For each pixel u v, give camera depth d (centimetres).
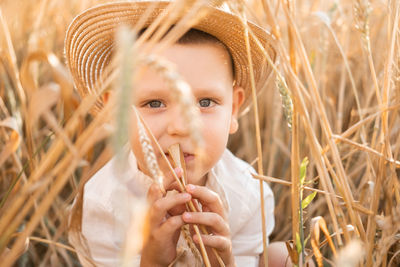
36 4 230
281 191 212
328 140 102
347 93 224
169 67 45
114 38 147
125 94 36
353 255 58
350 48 242
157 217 120
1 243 76
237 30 142
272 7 99
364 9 111
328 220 162
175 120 123
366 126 162
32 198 74
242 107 182
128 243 50
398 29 120
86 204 149
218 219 122
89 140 66
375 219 105
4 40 157
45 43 211
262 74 165
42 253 176
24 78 100
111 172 153
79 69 159
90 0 255
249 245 168
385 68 115
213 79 133
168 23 68
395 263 129
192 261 128
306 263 117
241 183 172
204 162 132
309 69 100
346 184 105
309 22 217
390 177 115
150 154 62
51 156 71
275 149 217
